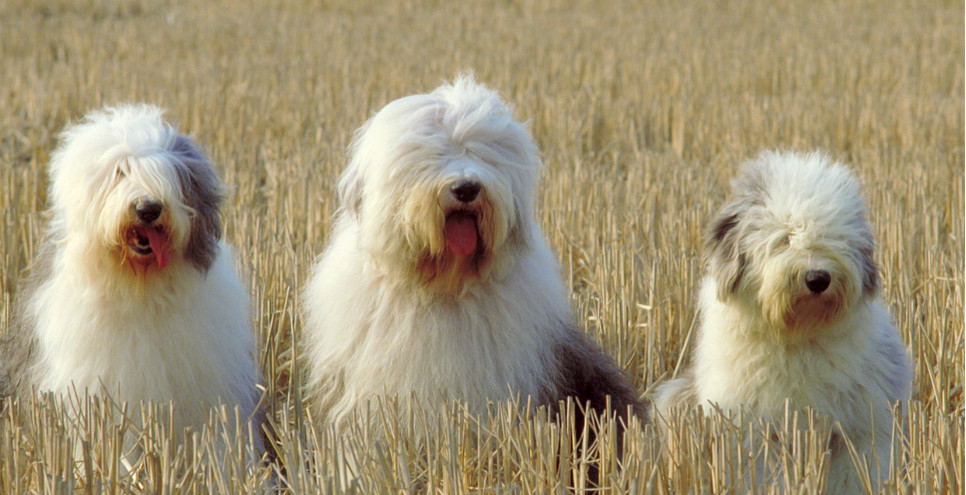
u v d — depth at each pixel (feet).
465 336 26.40
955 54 106.73
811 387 27.73
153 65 104.27
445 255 25.35
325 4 160.76
